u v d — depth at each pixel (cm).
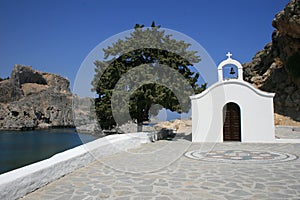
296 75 3312
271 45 4378
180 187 664
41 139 3381
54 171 735
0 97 8550
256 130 1736
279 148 1423
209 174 803
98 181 729
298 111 3184
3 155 2073
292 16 2919
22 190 595
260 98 1742
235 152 1280
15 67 9094
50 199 580
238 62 1820
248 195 592
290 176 766
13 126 6906
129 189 652
